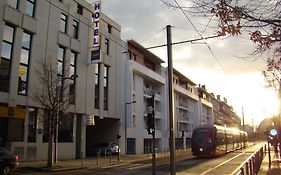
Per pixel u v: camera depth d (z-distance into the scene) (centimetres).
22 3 2823
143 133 5053
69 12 3406
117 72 4325
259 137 12212
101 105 3897
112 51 4244
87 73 3631
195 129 3753
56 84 2628
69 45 3356
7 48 2686
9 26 2720
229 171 2156
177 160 3309
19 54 2759
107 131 4375
